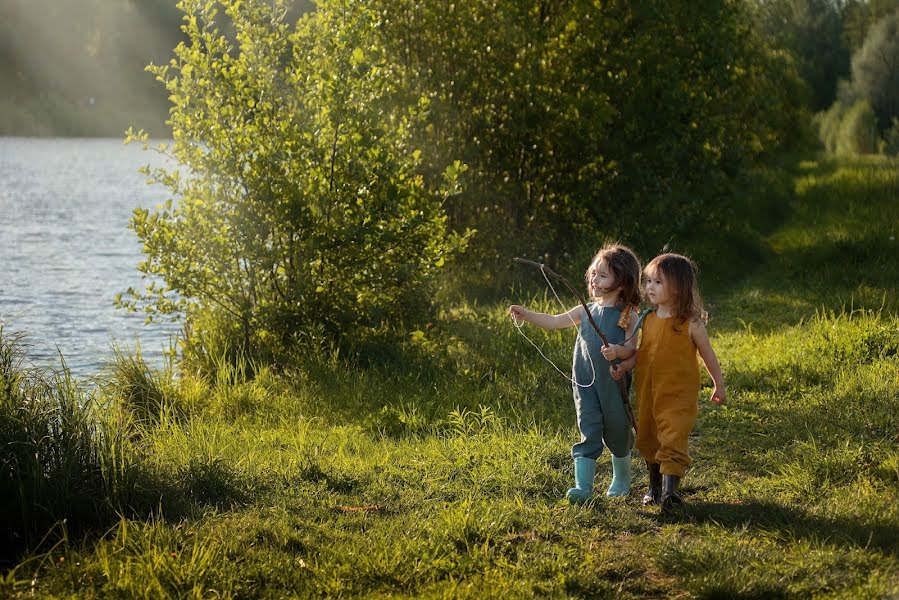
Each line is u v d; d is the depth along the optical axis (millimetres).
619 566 4219
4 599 3850
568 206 14445
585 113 13859
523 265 13852
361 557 4238
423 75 13508
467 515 4715
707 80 16359
